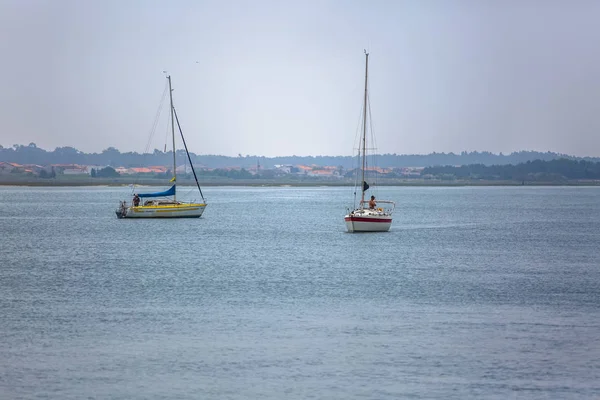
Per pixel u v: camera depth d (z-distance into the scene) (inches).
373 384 4884.4
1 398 4643.2
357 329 6195.9
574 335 6028.5
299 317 6638.8
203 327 6254.9
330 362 5305.1
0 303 7224.4
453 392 4753.9
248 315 6712.6
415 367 5211.6
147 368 5182.1
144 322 6432.1
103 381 4931.1
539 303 7327.8
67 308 6993.1
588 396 4697.3
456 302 7357.3
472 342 5812.0
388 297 7613.2
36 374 5054.1
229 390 4783.5
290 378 4995.1
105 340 5841.5
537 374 5078.7
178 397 4675.2
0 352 5516.7
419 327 6279.5
